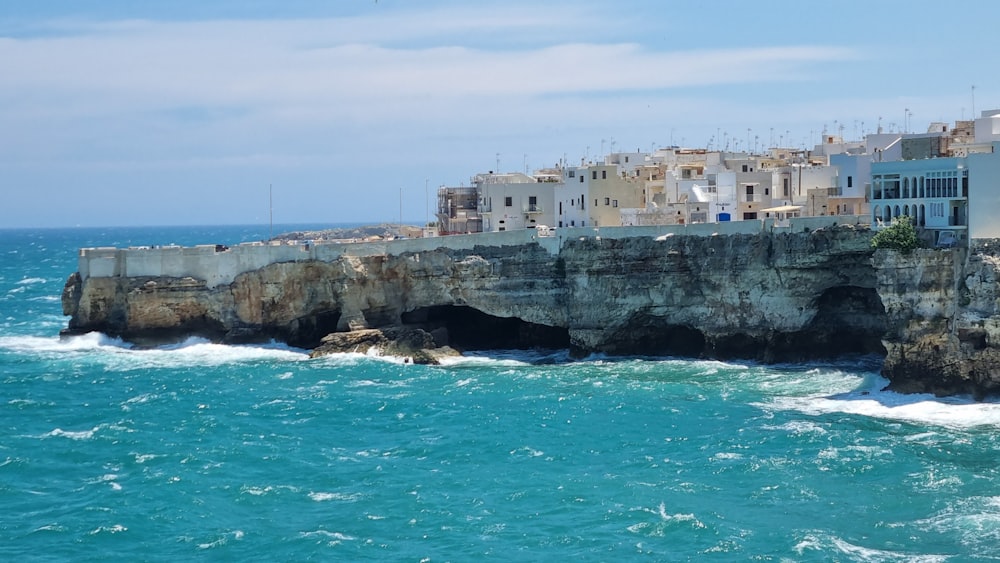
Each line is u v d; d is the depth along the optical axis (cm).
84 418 10369
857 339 12344
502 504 7712
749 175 14912
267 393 11250
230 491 8131
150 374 12412
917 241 10606
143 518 7650
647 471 8306
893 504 7525
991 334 10038
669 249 12500
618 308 12719
